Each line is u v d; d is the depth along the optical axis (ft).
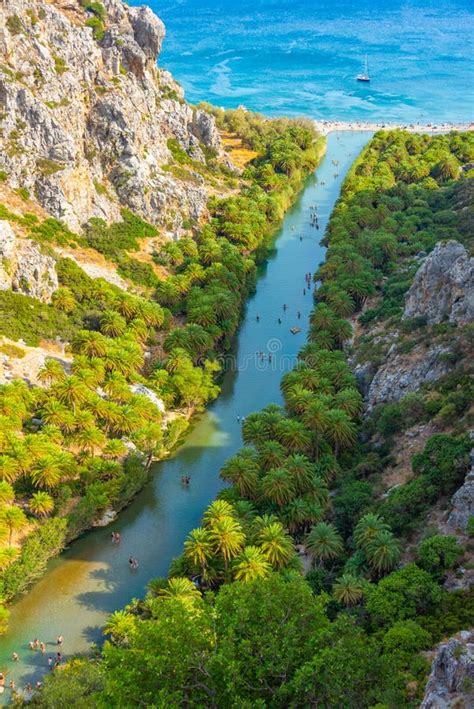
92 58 596.70
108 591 304.09
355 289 508.53
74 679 234.58
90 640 280.10
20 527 306.76
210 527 291.79
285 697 146.10
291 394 376.89
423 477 295.48
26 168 518.37
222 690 147.84
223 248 580.30
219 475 358.84
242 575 270.05
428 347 388.57
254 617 159.22
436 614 227.40
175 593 267.18
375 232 590.55
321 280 556.10
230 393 447.42
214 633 156.46
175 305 510.58
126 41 651.66
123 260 530.68
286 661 149.59
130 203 590.55
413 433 341.00
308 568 293.64
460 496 269.44
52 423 353.92
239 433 409.28
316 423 346.74
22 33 543.39
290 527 304.71
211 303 485.15
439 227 611.47
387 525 272.31
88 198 553.23
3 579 290.76
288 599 163.63
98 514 343.67
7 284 437.58
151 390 413.39
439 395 346.95
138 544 330.75
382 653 206.90
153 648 151.02
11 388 360.07
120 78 619.26
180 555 311.68
